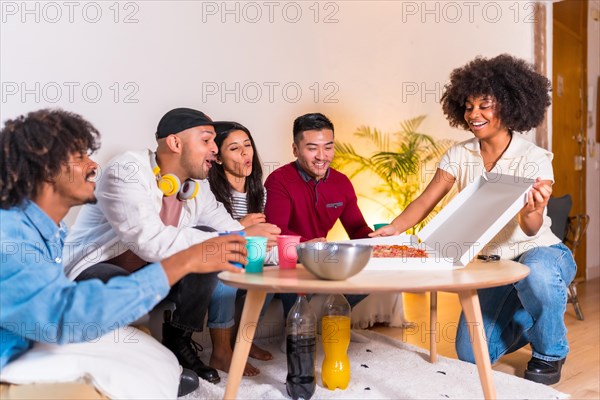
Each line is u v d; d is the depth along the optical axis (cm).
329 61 343
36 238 146
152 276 147
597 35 487
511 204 179
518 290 217
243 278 162
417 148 378
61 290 142
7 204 142
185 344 218
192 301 211
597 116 487
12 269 138
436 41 387
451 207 210
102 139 260
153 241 190
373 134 364
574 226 386
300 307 199
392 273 170
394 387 209
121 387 151
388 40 369
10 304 138
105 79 260
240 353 169
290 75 327
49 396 146
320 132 256
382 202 373
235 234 165
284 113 325
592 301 381
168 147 210
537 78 221
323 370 209
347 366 208
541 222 204
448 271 173
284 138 326
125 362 157
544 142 376
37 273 140
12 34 236
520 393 202
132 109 269
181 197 214
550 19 380
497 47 382
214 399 196
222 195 249
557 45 423
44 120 144
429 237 204
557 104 424
